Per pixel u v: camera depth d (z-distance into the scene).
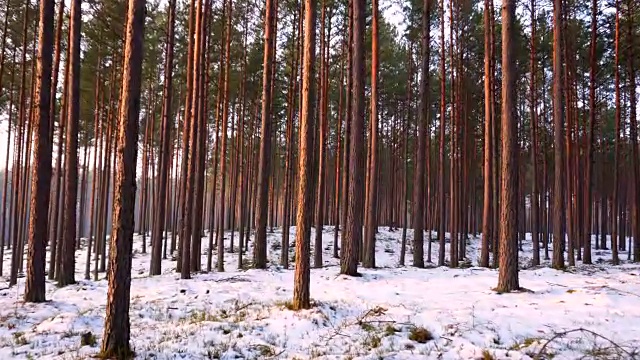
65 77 18.55
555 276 13.23
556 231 15.95
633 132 20.09
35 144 10.59
